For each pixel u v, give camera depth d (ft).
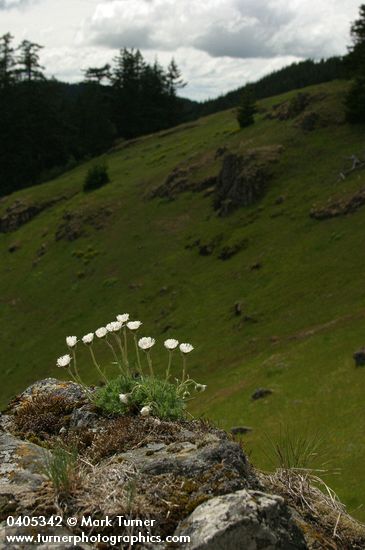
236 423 144.25
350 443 115.96
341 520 18.11
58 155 540.11
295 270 234.58
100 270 313.73
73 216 363.56
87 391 23.39
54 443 20.61
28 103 520.83
